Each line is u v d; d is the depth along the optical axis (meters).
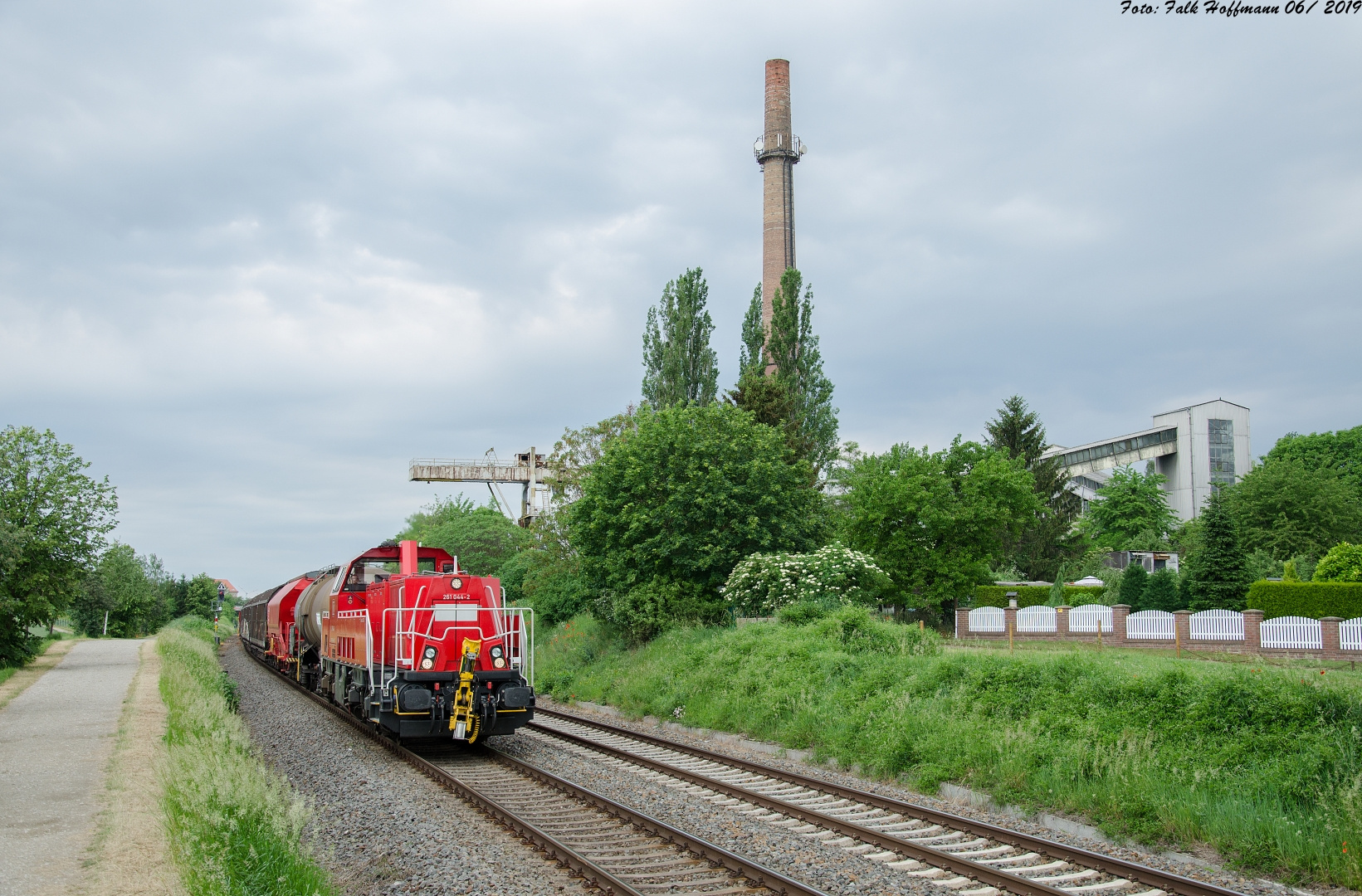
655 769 13.84
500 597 15.93
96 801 10.86
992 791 11.48
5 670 27.19
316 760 14.56
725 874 8.48
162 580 94.00
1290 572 38.88
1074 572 50.97
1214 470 79.69
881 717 14.25
